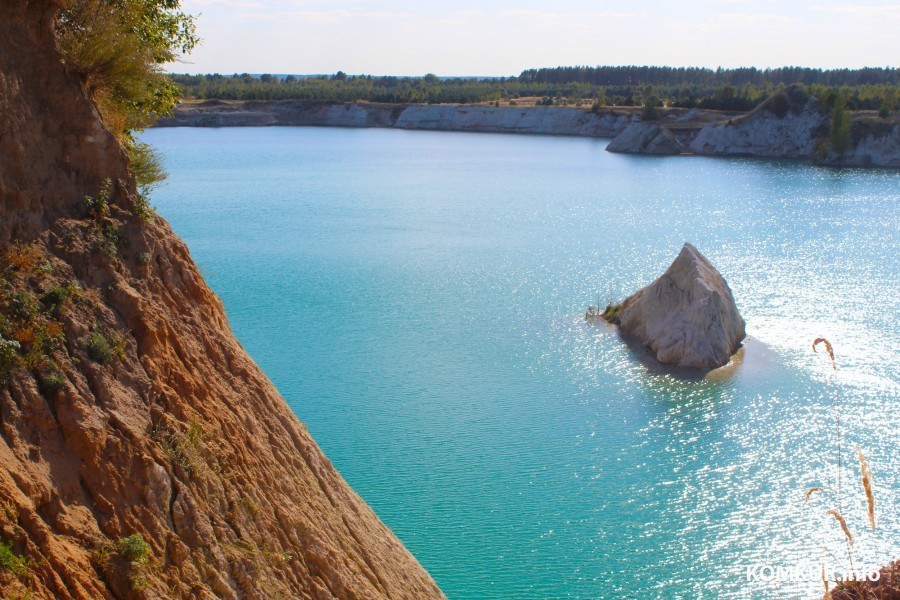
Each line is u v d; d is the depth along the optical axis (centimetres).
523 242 9769
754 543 3297
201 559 1332
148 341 1511
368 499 3641
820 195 13875
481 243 9675
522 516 3497
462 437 4322
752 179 16050
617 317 6506
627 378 5266
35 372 1291
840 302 7062
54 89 1557
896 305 6962
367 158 19362
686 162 19138
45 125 1537
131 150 1997
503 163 18750
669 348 5538
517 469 3947
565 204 12888
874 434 4350
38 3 1546
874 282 7775
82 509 1225
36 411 1248
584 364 5512
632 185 15188
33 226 1474
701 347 5503
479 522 3447
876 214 11875
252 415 1719
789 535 3353
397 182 15250
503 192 14188
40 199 1502
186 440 1443
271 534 1523
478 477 3862
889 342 5950
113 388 1390
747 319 6556
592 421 4562
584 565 3133
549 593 2947
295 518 1608
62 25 1639
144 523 1285
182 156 19262
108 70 1709
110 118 1772
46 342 1336
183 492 1379
